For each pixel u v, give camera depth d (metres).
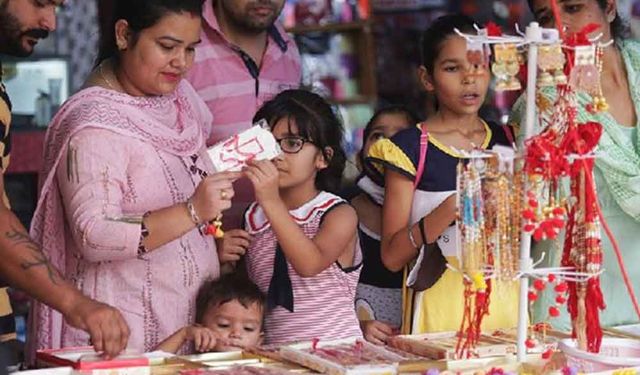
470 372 2.99
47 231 3.70
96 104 3.58
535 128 3.11
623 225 4.14
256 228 4.10
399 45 6.98
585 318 3.05
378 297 4.56
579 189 2.99
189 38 3.63
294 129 3.94
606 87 4.17
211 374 2.98
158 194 3.65
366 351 3.22
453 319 3.93
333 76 6.93
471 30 3.94
